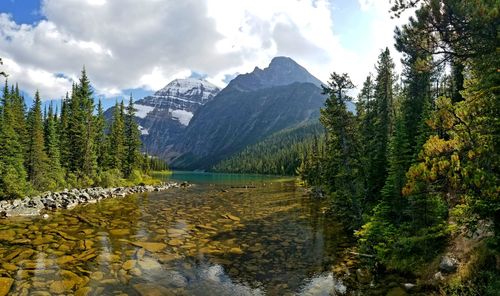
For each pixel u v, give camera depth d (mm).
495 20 8102
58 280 13391
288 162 139875
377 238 16828
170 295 12586
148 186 57625
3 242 18078
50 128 50031
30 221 23438
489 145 8906
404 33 9977
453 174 9352
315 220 27594
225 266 16031
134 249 18016
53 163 47250
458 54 9453
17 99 52625
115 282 13523
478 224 11930
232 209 33250
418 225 15367
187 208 33125
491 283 9570
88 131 54281
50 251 16953
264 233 22797
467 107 9758
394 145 22250
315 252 18375
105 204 33688
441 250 13664
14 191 34469
